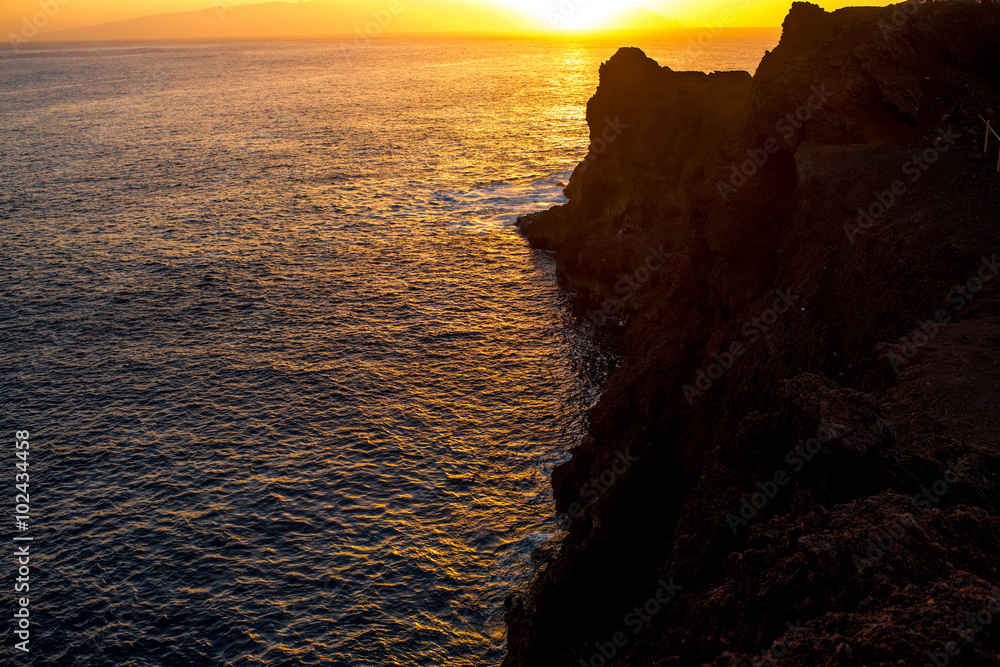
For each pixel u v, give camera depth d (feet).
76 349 142.92
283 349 143.23
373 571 88.28
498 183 276.41
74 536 93.50
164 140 376.48
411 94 593.42
